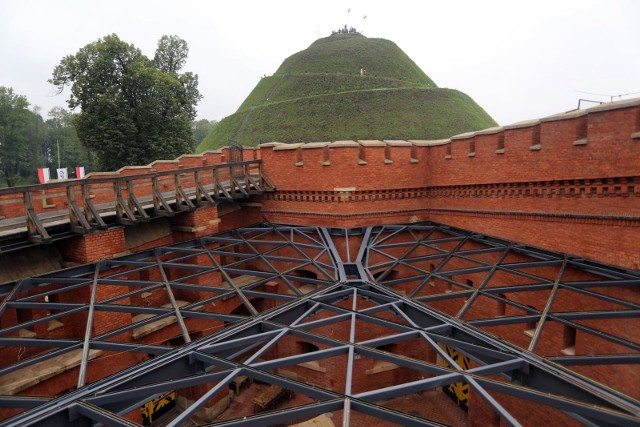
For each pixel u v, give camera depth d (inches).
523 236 475.2
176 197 521.7
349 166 582.9
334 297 360.8
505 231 499.2
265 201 667.4
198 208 546.3
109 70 1364.4
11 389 362.0
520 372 238.2
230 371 226.4
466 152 549.3
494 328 525.7
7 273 409.4
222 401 585.0
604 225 384.2
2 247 374.9
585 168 393.4
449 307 603.5
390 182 601.3
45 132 3051.2
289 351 647.1
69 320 466.0
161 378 238.1
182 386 217.3
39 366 406.3
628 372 355.9
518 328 485.4
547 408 414.9
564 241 425.7
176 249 494.0
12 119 2420.0
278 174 644.7
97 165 1421.0
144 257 485.4
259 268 682.2
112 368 466.3
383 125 2271.2
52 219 437.7
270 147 647.8
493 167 505.0
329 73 2888.8
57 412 191.8
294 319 331.3
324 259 569.6
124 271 460.8
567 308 423.5
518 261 481.1
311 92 2716.5
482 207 531.2
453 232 577.6
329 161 590.6
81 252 440.8
